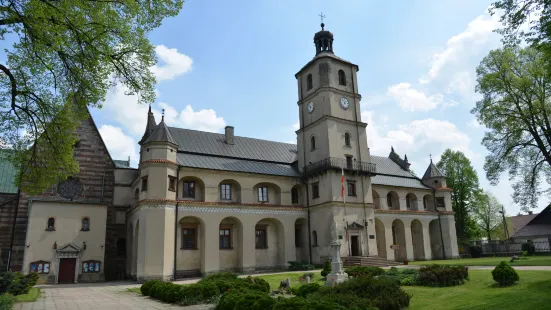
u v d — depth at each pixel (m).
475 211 66.81
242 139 47.97
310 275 29.16
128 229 40.31
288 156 49.22
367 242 42.12
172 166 36.19
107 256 39.75
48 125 17.53
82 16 13.88
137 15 15.31
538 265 29.27
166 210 34.41
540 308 12.84
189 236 37.31
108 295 23.20
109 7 14.49
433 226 56.16
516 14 15.22
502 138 36.72
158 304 18.45
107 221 40.59
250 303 13.87
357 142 44.94
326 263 29.28
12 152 18.28
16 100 16.50
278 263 41.38
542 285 17.70
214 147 43.69
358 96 46.75
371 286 16.23
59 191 38.28
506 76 34.94
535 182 36.16
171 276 33.81
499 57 35.56
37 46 13.38
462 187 66.44
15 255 35.62
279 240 41.81
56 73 15.98
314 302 12.12
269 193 43.44
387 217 50.00
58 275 35.12
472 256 56.00
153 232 33.41
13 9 12.66
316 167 43.03
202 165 38.88
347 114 45.12
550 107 33.12
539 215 56.97
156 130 36.59
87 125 41.16
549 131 33.28
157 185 34.66
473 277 22.39
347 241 40.44
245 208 39.31
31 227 35.19
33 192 18.92
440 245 54.75
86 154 40.31
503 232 83.06
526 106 34.62
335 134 43.19
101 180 40.38
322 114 44.09
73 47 14.69
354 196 42.88
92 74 15.84
